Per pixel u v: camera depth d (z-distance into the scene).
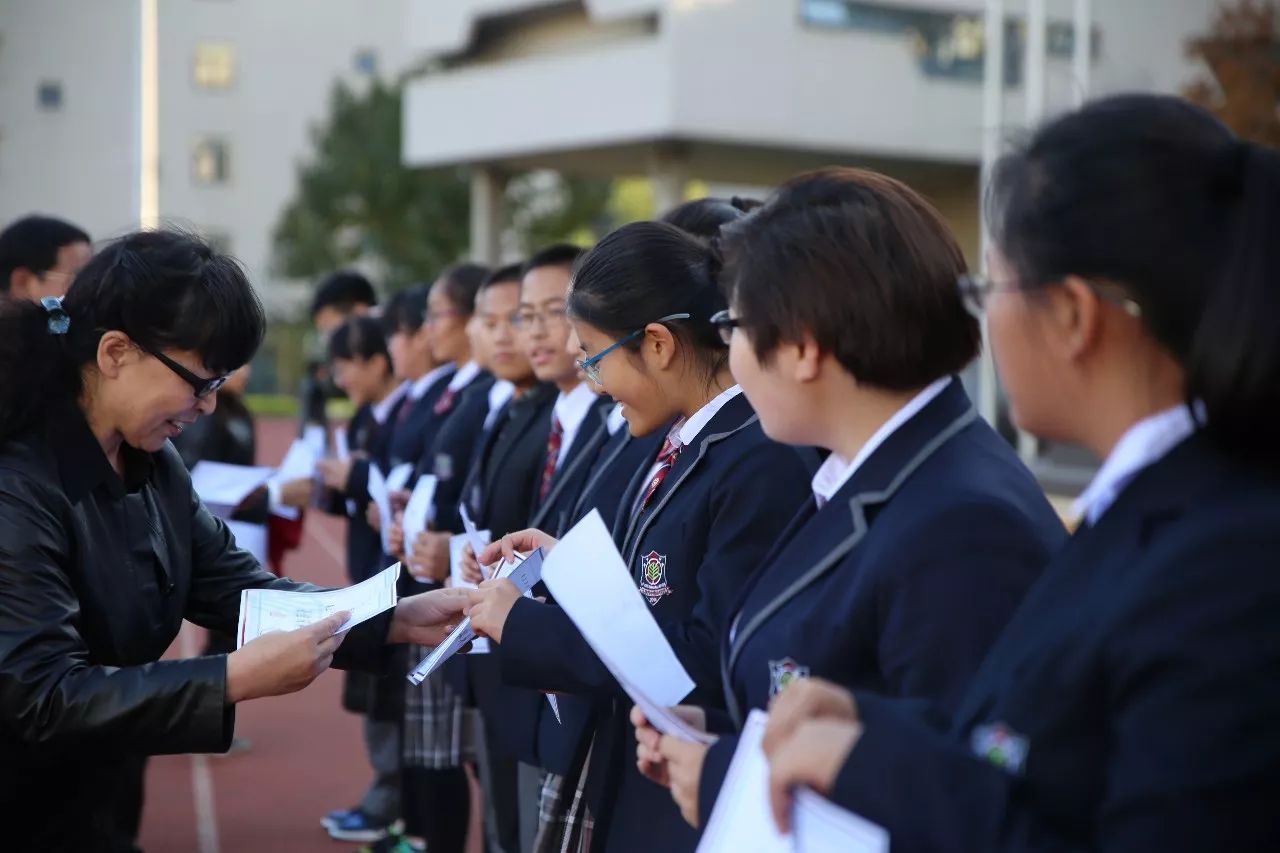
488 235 21.88
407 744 4.26
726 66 17.52
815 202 1.76
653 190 18.81
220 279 2.25
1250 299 1.17
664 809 2.29
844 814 1.30
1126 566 1.22
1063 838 1.20
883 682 1.63
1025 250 1.31
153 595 2.36
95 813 2.29
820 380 1.76
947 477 1.66
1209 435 1.23
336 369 6.25
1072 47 12.81
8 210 37.25
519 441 3.90
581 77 18.73
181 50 39.03
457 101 21.12
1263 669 1.08
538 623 2.29
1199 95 10.53
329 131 32.12
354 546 5.23
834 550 1.71
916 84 18.44
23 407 2.19
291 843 5.00
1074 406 1.34
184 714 2.08
